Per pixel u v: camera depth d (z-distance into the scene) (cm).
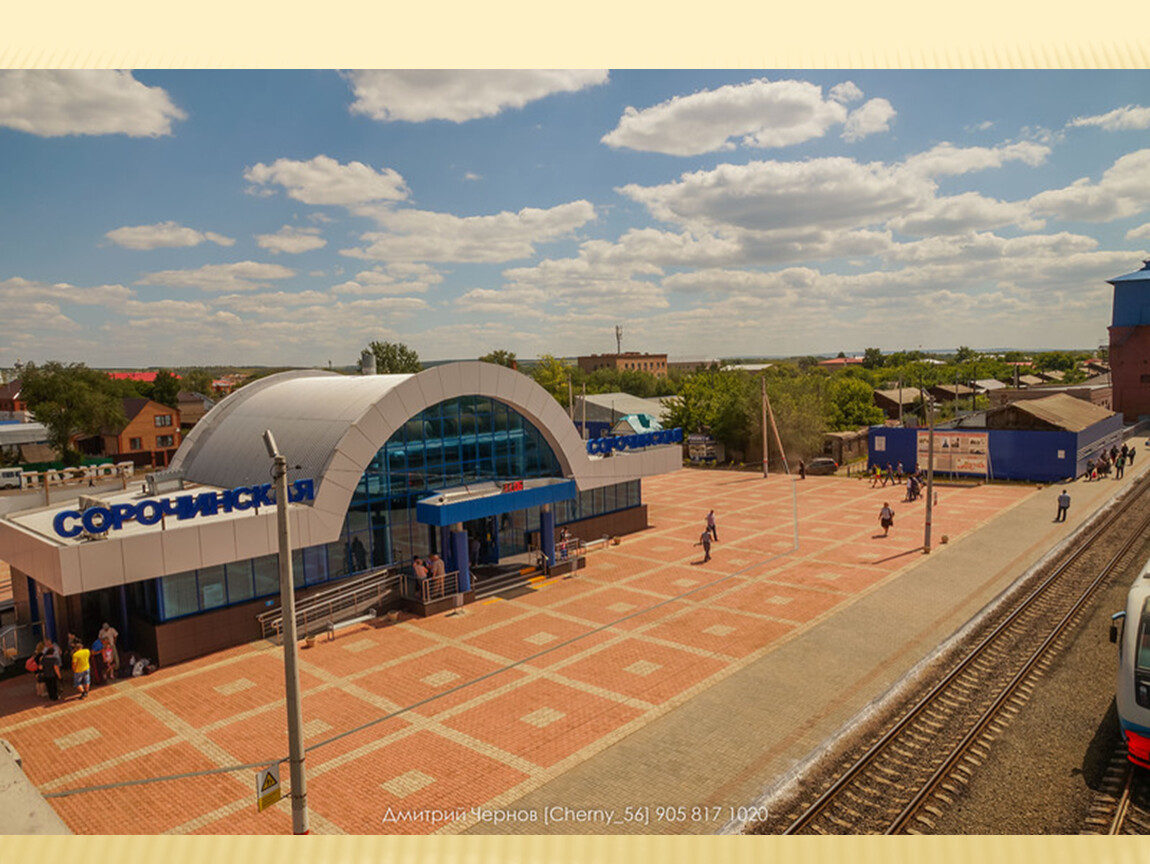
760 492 5362
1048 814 1399
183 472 3328
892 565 3228
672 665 2228
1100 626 2386
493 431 3406
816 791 1520
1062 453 5197
